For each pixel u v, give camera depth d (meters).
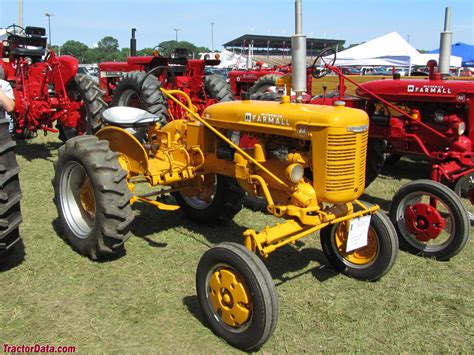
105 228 3.46
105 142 3.69
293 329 2.91
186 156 3.92
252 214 4.91
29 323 2.86
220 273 2.76
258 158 3.30
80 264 3.63
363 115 3.07
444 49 5.73
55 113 7.23
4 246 3.25
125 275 3.49
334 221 3.12
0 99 3.33
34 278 3.39
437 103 5.41
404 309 3.18
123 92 7.45
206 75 8.84
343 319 3.03
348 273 3.61
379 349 2.75
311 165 3.08
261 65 11.59
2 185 3.10
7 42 7.92
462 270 3.80
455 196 3.82
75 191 3.91
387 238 3.38
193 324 2.92
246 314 2.64
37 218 4.58
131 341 2.73
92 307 3.05
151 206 5.07
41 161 6.95
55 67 6.98
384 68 23.44
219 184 4.26
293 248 4.12
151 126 4.27
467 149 5.03
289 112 3.11
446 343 2.83
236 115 3.44
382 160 5.71
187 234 4.34
